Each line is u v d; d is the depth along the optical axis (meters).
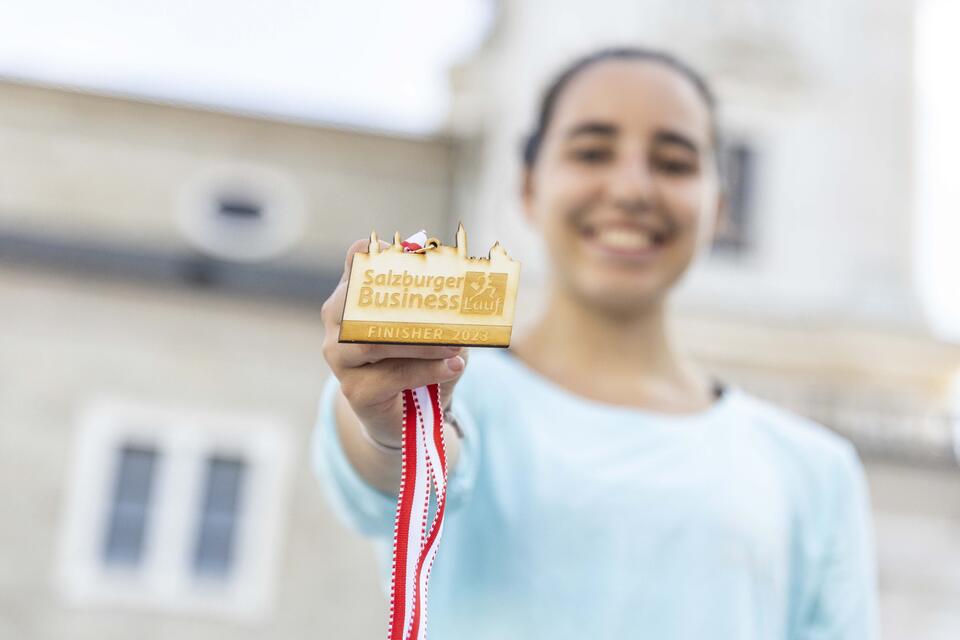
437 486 0.97
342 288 0.95
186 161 10.30
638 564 1.32
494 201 8.96
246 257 10.06
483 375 1.50
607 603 1.30
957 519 8.31
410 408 0.98
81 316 8.40
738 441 1.48
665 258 1.52
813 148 9.34
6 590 7.83
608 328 1.54
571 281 1.53
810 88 9.43
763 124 9.34
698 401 1.58
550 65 9.15
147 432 8.29
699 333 8.92
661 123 1.53
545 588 1.30
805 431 1.58
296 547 8.13
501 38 9.88
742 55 9.36
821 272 9.17
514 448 1.40
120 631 7.88
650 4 9.30
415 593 0.95
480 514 1.36
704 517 1.36
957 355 8.90
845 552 1.50
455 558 1.34
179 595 7.99
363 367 0.95
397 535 0.96
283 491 8.23
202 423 8.34
